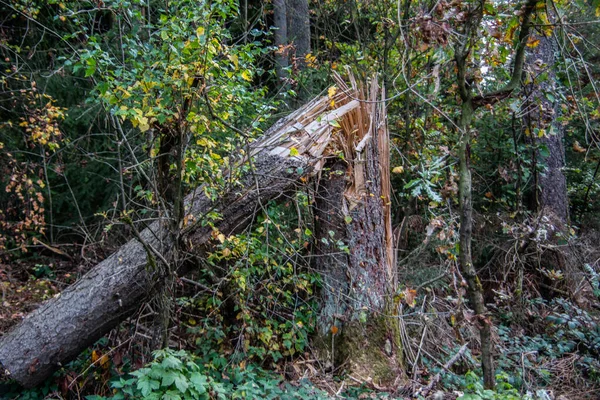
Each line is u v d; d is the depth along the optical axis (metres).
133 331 3.68
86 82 6.61
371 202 4.02
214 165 3.21
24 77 5.61
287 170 3.62
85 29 3.43
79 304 3.37
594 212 6.97
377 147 4.15
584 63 3.45
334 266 4.00
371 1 5.94
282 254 3.87
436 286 4.94
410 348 4.16
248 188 3.57
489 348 3.35
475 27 3.21
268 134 4.03
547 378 4.25
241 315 3.65
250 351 3.70
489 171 6.16
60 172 5.71
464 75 3.33
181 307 3.85
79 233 5.91
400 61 5.46
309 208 4.07
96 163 6.28
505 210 5.98
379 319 3.95
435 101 5.19
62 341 3.33
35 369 3.29
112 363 3.56
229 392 3.17
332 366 3.85
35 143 6.25
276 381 3.41
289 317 4.07
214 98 3.22
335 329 3.82
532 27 3.38
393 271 4.23
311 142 3.79
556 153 6.16
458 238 3.60
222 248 3.44
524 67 4.02
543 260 5.55
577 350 4.68
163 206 3.13
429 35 3.02
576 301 5.36
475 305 3.32
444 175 4.34
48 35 6.70
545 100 4.84
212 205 3.56
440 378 3.90
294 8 6.87
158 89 2.93
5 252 5.79
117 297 3.41
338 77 4.22
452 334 4.56
